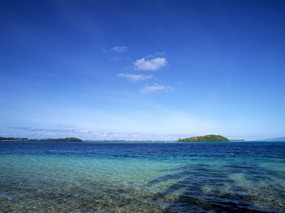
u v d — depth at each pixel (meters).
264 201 11.63
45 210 10.16
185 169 23.97
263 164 28.78
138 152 60.28
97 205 10.94
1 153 49.84
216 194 13.07
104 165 27.58
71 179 17.70
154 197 12.41
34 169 23.41
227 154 50.50
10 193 13.17
